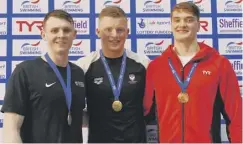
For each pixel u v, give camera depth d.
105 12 2.26
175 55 2.29
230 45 2.80
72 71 2.15
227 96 2.24
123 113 2.21
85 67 2.37
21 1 2.77
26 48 2.76
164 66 2.31
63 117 1.98
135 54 2.46
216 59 2.28
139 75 2.31
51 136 1.94
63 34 2.00
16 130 1.91
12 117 1.92
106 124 2.22
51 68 2.04
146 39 2.79
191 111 2.18
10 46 2.76
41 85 1.96
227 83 2.25
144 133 2.34
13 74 2.00
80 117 2.10
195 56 2.25
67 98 2.01
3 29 2.76
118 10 2.26
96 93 2.27
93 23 2.79
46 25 2.04
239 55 2.80
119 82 2.27
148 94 2.32
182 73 2.25
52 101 1.96
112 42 2.24
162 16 2.80
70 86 2.06
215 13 2.81
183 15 2.22
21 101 1.94
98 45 2.78
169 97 2.24
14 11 2.77
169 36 2.79
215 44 2.80
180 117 2.20
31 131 1.96
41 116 1.95
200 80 2.21
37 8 2.78
